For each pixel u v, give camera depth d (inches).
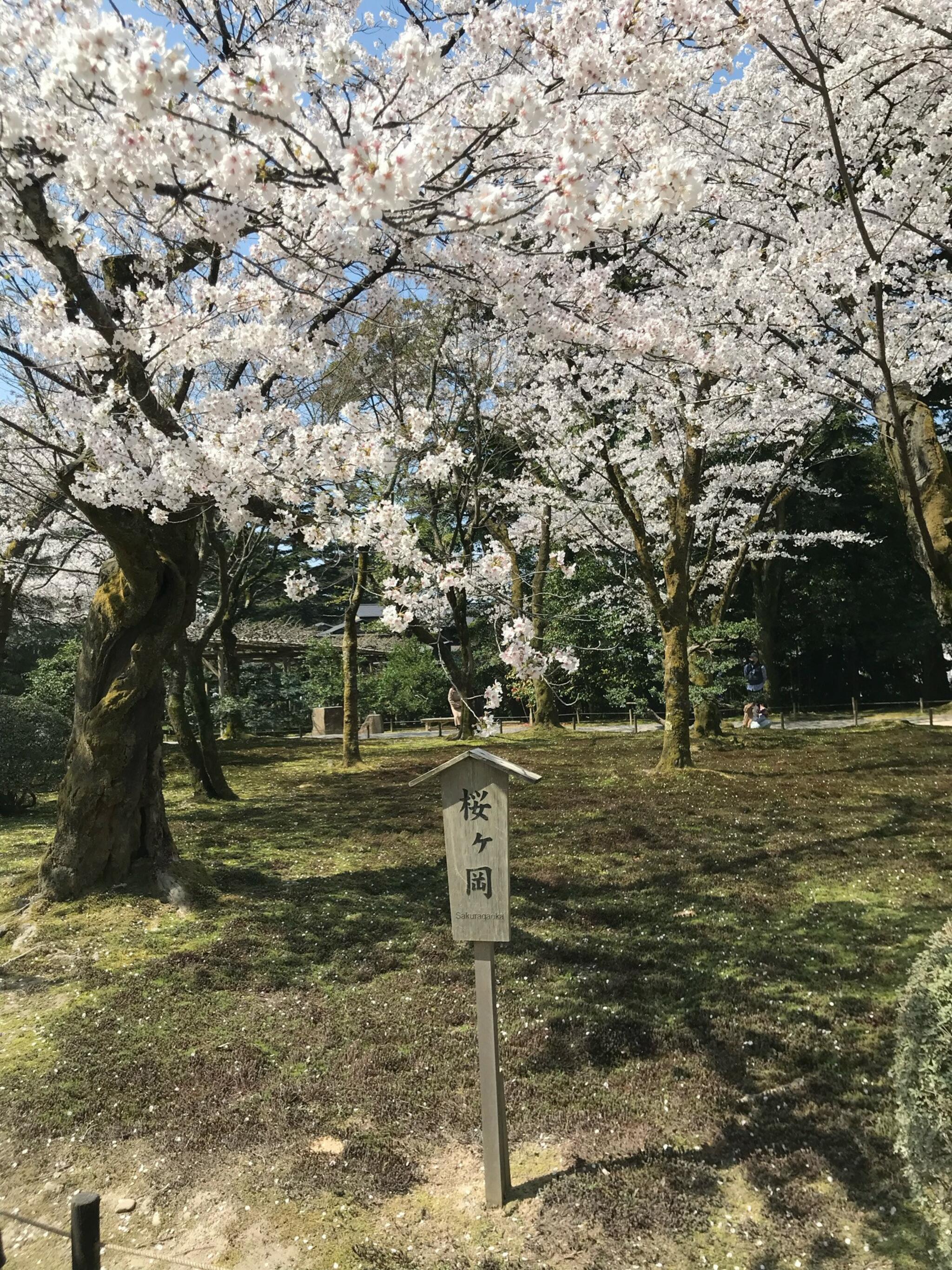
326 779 525.0
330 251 161.3
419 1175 126.8
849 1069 148.2
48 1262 112.6
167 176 135.9
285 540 550.9
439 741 744.3
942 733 591.8
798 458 579.2
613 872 279.4
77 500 204.5
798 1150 126.7
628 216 121.5
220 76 110.8
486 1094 119.5
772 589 953.5
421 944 215.3
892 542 965.8
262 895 259.0
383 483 366.3
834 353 267.4
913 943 202.5
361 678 1045.8
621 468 505.0
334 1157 130.1
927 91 248.4
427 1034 167.3
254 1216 118.2
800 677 1094.4
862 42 233.8
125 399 187.5
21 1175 129.2
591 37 145.4
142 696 248.7
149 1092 148.4
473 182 134.5
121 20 134.1
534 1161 129.5
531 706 826.2
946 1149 96.5
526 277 181.2
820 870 269.6
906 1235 109.0
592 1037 163.3
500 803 120.0
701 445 423.8
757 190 281.6
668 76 151.0
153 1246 113.4
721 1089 144.6
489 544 756.0
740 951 205.2
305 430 189.9
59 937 221.1
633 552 571.2
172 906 241.9
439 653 482.3
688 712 462.6
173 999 183.9
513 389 474.0
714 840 314.2
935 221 240.1
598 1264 106.9
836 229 245.8
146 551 226.2
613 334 193.8
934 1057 100.3
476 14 150.5
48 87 118.6
